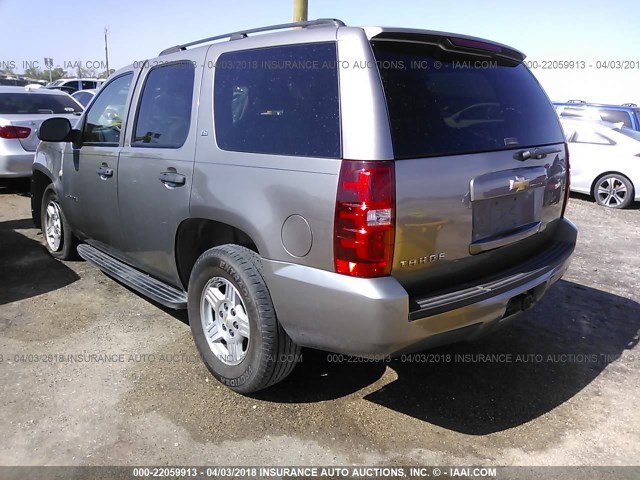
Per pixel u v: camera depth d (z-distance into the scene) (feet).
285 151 8.66
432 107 8.53
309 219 8.16
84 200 14.24
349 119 7.94
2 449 8.48
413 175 7.91
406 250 7.95
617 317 14.25
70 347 11.73
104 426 9.09
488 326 9.05
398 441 8.95
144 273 13.23
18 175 25.35
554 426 9.47
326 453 8.62
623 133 30.89
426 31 8.64
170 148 10.95
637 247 21.79
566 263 10.84
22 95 27.81
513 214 9.70
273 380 9.55
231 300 9.87
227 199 9.41
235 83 9.87
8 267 16.79
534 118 10.67
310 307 8.30
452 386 10.65
